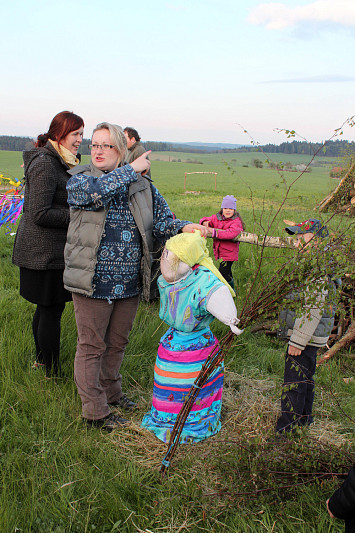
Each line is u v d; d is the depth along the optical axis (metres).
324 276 2.82
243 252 8.60
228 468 2.91
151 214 3.45
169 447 3.07
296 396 3.42
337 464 2.76
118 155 3.33
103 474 2.96
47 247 3.74
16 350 4.27
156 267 3.63
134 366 4.43
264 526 2.58
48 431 3.33
